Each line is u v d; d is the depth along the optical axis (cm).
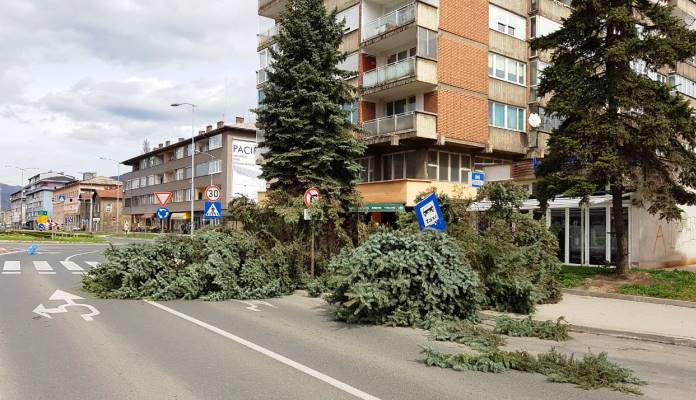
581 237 1823
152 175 8144
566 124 1458
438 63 2519
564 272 1533
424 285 883
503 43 2825
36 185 15875
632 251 1681
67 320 917
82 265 2128
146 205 8381
